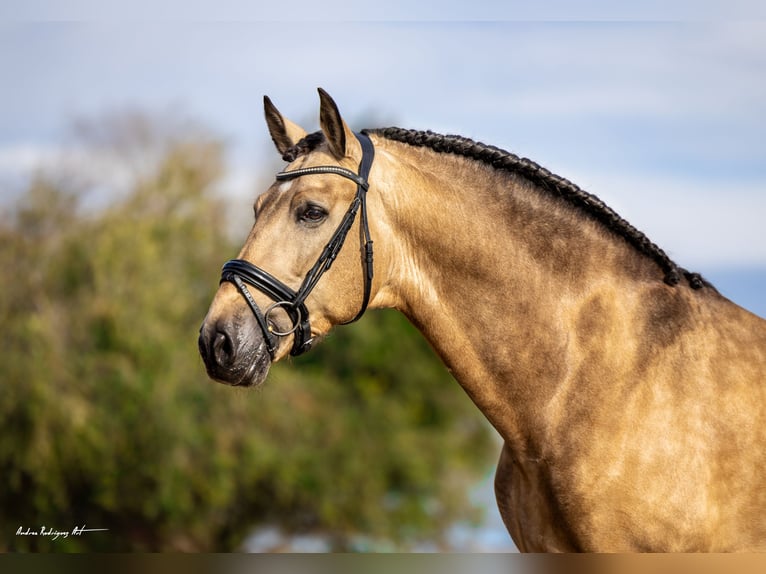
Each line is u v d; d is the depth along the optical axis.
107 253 21.19
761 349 4.96
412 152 5.26
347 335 23.77
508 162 5.12
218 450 20.72
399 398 23.91
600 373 4.82
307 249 4.91
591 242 5.04
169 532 20.83
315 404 22.80
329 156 5.04
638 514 4.67
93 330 20.78
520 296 4.95
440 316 5.09
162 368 20.59
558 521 4.85
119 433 20.03
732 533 4.76
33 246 21.44
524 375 4.92
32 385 19.50
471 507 23.14
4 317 20.48
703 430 4.71
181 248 22.38
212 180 24.14
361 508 22.17
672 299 4.99
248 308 4.81
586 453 4.75
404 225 5.11
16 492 19.59
